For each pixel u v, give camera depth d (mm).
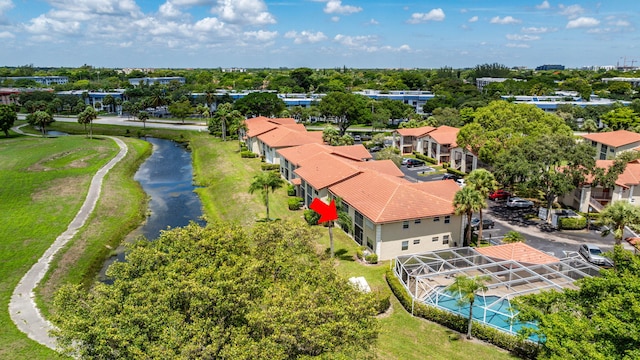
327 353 18453
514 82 191250
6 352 27422
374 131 121875
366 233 44688
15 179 71062
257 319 19219
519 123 64688
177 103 150000
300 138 82688
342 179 52500
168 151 105688
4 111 114250
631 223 37969
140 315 19312
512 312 29094
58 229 50750
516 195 64375
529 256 37250
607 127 107500
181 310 20953
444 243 45156
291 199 59031
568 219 50531
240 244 27531
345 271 40125
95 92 184250
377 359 26344
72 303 21500
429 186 48781
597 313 19844
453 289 31109
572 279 33938
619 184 54750
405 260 38219
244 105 131875
